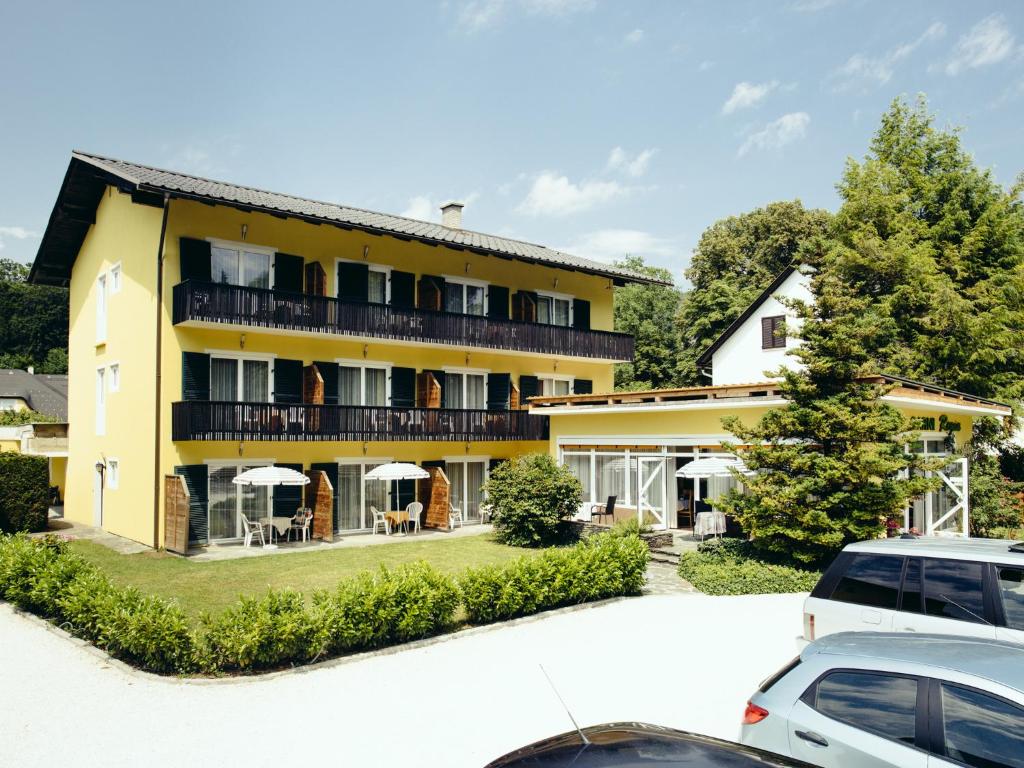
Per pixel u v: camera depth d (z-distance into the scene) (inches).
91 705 327.9
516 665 380.8
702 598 534.6
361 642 407.8
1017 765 163.3
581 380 1208.2
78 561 495.5
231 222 835.4
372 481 941.2
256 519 834.8
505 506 796.0
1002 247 1064.2
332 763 267.1
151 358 799.7
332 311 876.0
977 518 821.2
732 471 624.7
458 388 1060.5
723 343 1298.0
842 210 1104.8
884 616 289.4
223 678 360.2
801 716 198.5
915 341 1000.9
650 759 159.8
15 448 1139.3
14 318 2450.8
